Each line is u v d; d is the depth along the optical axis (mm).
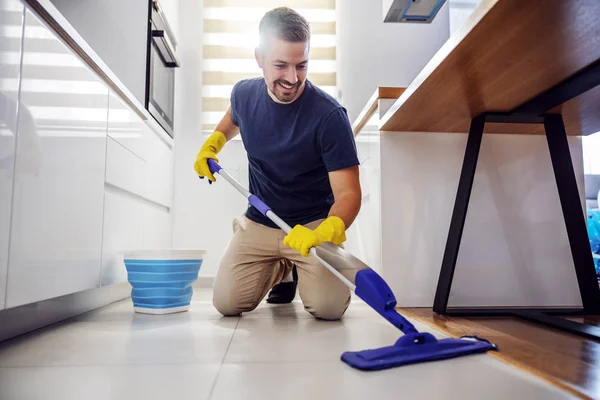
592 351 1021
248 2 3137
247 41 3115
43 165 1232
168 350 1055
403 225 1810
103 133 1654
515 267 1807
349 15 3221
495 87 1348
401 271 1795
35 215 1192
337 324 1434
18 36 1113
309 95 1412
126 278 1972
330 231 1201
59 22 1307
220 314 1669
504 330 1283
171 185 2910
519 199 1825
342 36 3221
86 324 1433
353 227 2506
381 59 3219
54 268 1296
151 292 1666
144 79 2363
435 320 1462
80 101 1461
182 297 1727
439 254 1809
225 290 1593
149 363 936
